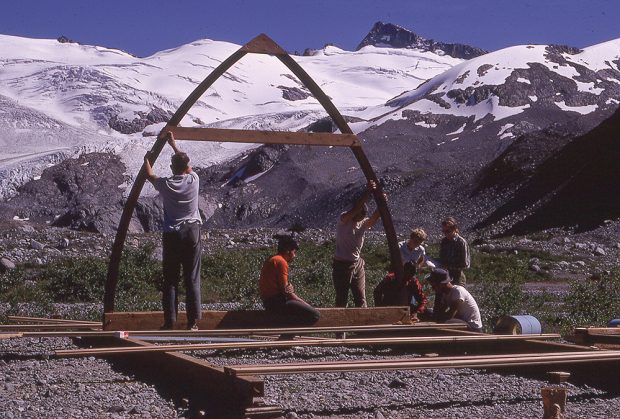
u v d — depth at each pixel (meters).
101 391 7.45
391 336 11.27
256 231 49.12
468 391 7.79
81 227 95.56
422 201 106.00
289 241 10.99
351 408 6.92
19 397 7.15
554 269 30.50
